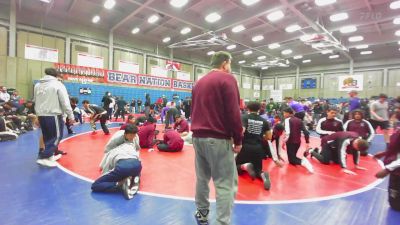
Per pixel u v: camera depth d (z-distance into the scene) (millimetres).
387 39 15969
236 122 1848
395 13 12109
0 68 13445
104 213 2471
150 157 5094
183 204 2752
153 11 14719
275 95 24266
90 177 3578
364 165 4824
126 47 18953
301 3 12109
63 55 15859
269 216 2502
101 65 17578
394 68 20734
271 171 4273
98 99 16844
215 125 1892
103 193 2998
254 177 3668
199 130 1942
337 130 5031
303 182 3672
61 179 3447
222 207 1875
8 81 13609
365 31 16406
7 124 7547
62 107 4137
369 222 2410
